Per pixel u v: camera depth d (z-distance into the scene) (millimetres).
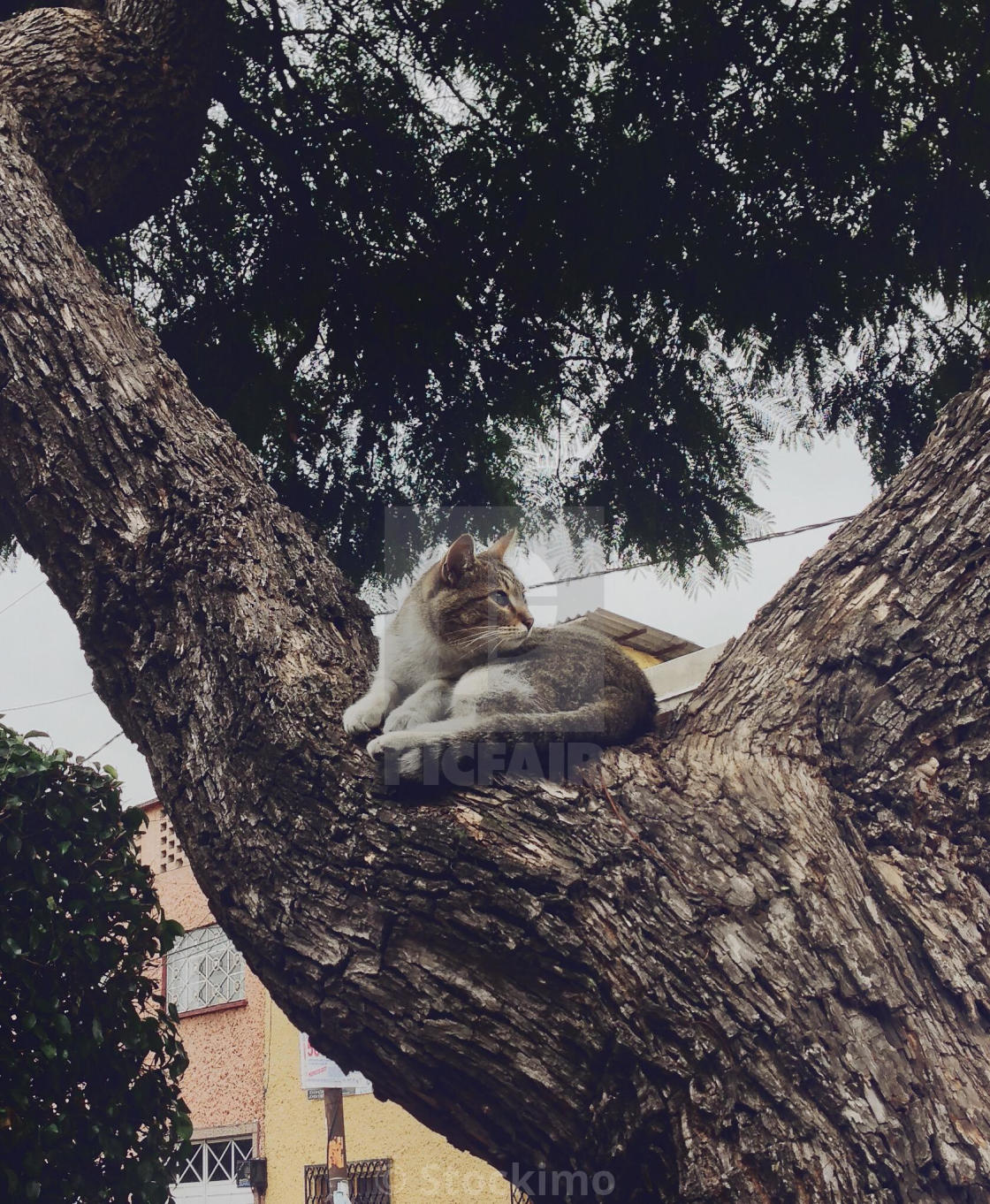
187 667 2070
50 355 2307
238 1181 8484
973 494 2008
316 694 2002
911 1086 1514
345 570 3650
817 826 1805
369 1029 1681
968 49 3055
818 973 1603
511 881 1676
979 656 1919
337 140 3576
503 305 3561
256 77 3562
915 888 1783
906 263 3283
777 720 1989
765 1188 1444
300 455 3658
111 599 2156
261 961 1813
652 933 1630
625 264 3367
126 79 3078
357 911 1725
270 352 3680
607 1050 1571
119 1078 3176
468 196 3426
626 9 3094
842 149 3211
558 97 3277
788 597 2207
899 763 1904
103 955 3211
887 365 3439
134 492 2221
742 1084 1515
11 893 3049
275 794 1870
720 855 1729
